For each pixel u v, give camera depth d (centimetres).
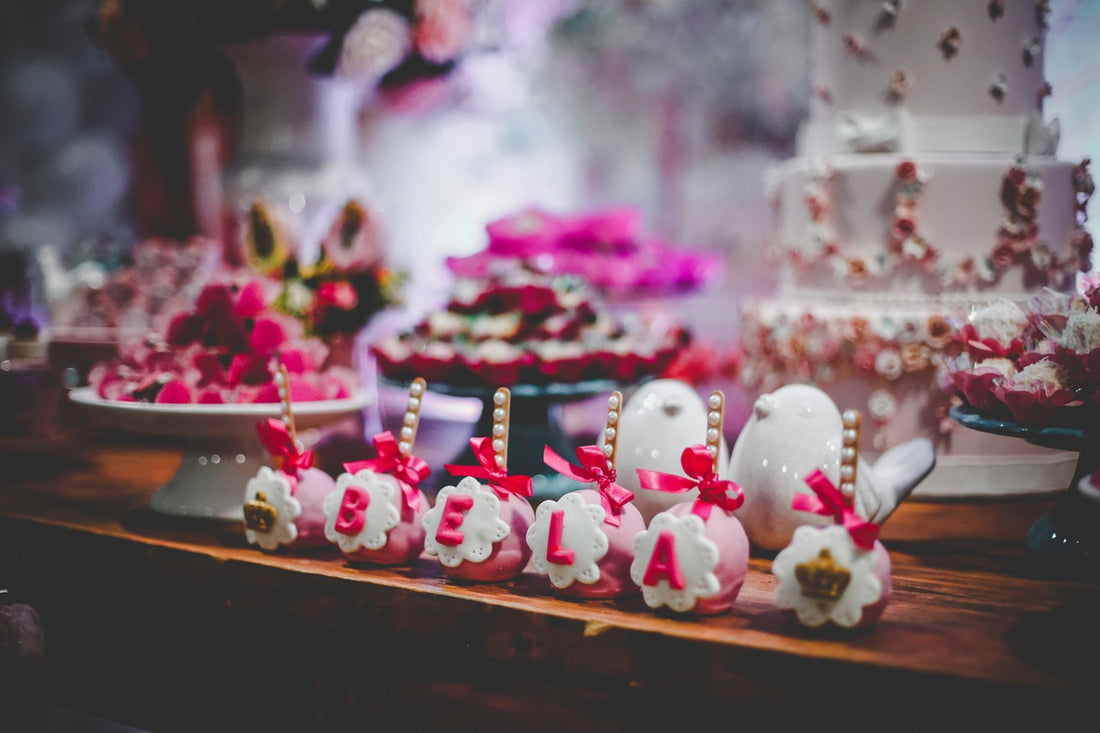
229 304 84
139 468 102
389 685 71
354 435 106
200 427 81
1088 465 75
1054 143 93
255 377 84
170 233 155
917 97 91
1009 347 76
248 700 75
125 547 79
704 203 152
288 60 105
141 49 107
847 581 62
